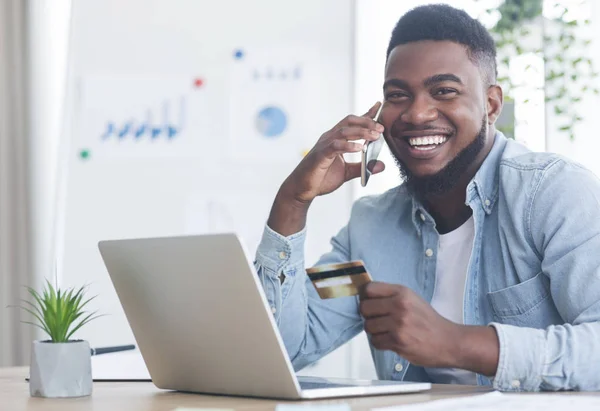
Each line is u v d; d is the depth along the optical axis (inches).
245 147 129.2
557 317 65.9
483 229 69.5
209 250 47.9
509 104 134.0
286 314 71.4
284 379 47.5
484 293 68.9
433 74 70.2
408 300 52.5
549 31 133.0
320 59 128.1
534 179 66.2
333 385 51.9
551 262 63.2
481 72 71.7
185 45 130.7
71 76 132.9
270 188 128.8
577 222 62.7
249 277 46.4
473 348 52.7
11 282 136.3
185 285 50.4
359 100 127.3
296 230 71.4
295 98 128.3
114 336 129.2
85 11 132.8
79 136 132.3
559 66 132.4
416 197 73.2
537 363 52.9
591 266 60.6
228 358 50.1
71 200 132.0
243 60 129.4
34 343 52.7
